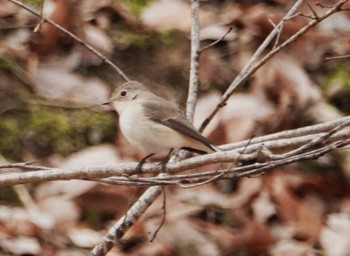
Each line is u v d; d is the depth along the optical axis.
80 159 11.25
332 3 13.27
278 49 8.91
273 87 12.28
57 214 10.90
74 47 12.28
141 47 12.53
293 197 11.48
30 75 12.02
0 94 11.78
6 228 10.63
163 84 12.21
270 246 11.01
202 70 12.38
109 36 12.57
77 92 11.96
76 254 10.52
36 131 11.59
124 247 10.71
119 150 11.39
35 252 10.45
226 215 11.28
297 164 11.92
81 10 12.59
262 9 13.11
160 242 10.78
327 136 7.30
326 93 12.59
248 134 11.59
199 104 11.82
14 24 12.45
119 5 12.89
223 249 10.93
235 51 12.67
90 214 11.00
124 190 11.09
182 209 11.18
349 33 13.17
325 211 11.54
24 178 7.49
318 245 11.12
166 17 12.90
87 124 11.72
